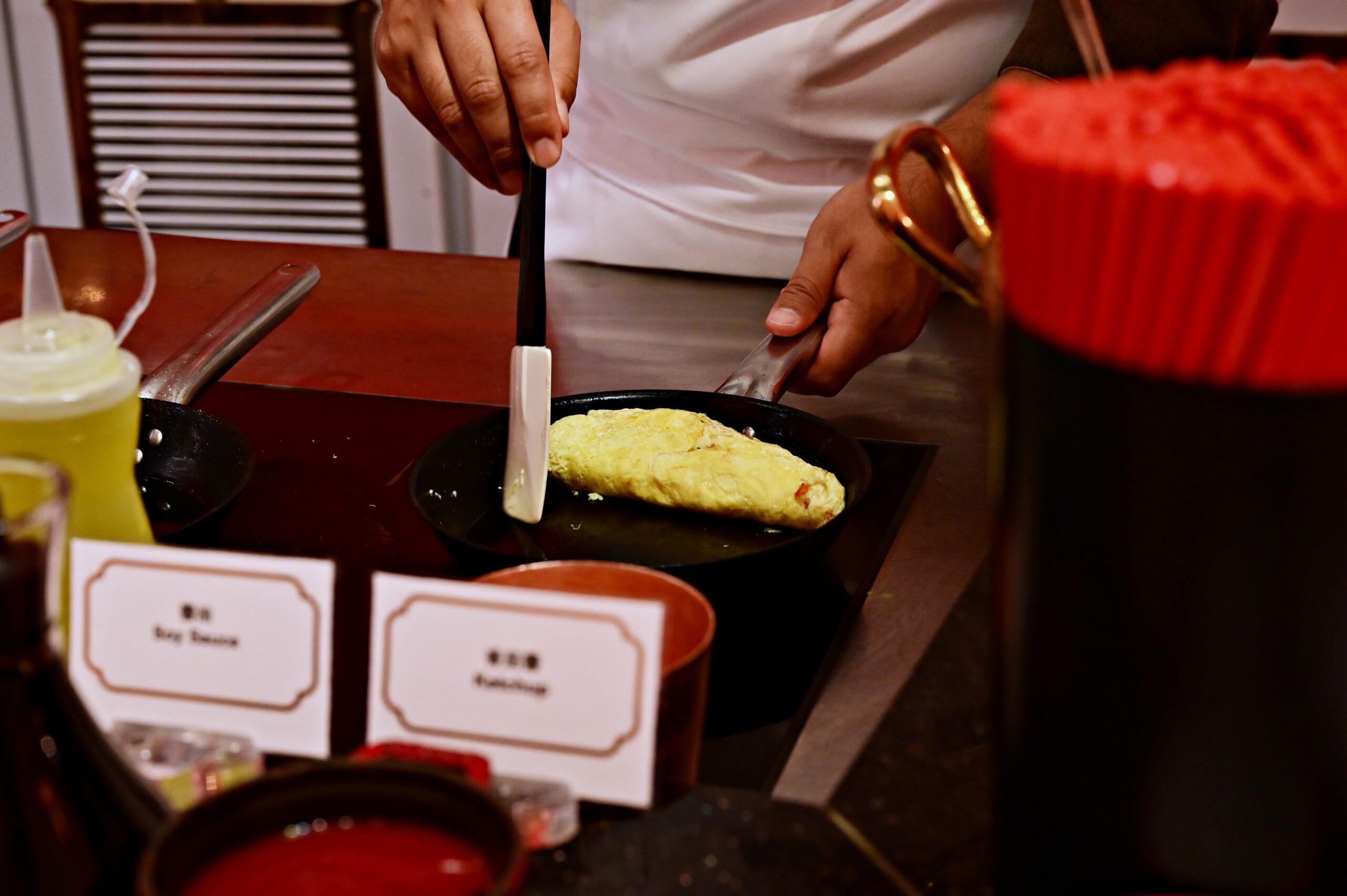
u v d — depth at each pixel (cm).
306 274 97
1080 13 38
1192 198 25
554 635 43
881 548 71
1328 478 27
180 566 46
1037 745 34
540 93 87
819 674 58
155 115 225
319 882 34
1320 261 24
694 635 49
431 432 87
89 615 47
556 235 138
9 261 127
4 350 51
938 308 118
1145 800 33
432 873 34
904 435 89
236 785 34
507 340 108
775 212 128
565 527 75
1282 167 25
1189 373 27
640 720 43
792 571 62
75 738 35
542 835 42
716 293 125
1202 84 32
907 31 120
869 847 42
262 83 221
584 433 81
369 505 76
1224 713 30
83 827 35
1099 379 28
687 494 75
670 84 125
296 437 87
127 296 118
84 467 52
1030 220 28
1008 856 37
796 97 122
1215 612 29
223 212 232
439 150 252
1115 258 26
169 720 47
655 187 131
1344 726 30
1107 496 29
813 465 80
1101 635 31
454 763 42
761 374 88
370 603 64
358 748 52
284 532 72
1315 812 31
